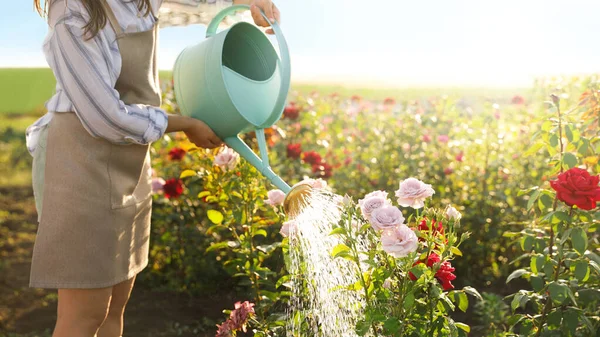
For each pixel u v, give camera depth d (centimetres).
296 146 425
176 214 391
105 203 191
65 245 187
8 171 719
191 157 434
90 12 177
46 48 183
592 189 207
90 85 178
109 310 218
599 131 273
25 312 355
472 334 312
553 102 267
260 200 288
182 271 397
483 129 488
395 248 177
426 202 201
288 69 204
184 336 327
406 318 195
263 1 220
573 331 224
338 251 185
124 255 201
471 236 416
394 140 503
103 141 189
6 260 438
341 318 199
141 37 195
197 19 249
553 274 239
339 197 196
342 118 607
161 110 196
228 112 204
